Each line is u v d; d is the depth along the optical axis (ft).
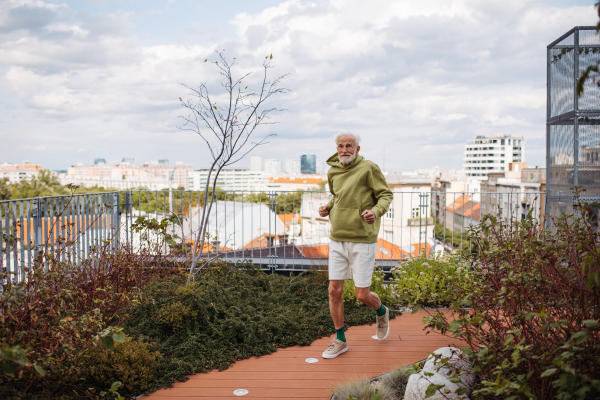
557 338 6.64
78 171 489.26
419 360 9.78
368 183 9.77
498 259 9.03
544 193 16.43
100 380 8.01
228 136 14.05
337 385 8.34
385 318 10.91
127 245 15.17
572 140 14.61
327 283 15.83
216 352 9.98
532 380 6.01
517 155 451.94
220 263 16.46
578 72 14.14
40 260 9.93
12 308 7.48
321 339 11.41
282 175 362.33
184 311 10.83
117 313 10.95
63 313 9.29
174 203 17.95
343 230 9.79
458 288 8.38
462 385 7.28
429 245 19.53
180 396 8.07
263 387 8.47
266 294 14.32
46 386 7.50
